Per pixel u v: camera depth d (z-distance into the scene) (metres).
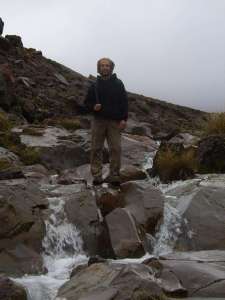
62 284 4.55
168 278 4.38
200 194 6.24
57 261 5.29
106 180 6.69
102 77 6.41
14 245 5.14
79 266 4.85
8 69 14.22
